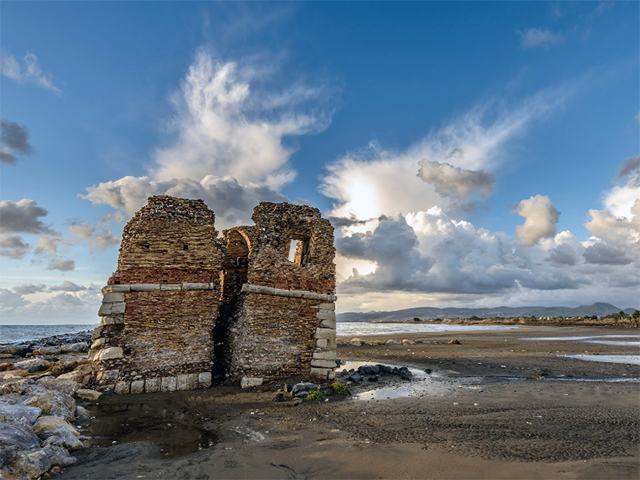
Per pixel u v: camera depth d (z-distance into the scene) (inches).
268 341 612.1
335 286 687.1
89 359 569.9
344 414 450.6
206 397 526.3
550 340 1736.0
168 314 575.8
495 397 551.5
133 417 434.6
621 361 975.6
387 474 272.2
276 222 669.3
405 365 932.6
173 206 607.5
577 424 405.1
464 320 6850.4
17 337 2534.5
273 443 344.2
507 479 259.6
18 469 255.8
